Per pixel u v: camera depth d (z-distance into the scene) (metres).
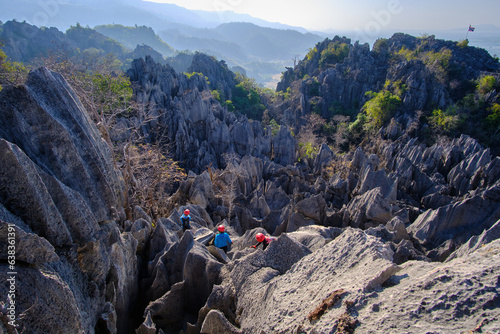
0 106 8.12
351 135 90.19
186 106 62.53
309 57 149.62
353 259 8.31
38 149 8.59
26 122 8.33
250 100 125.25
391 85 96.81
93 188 9.79
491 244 6.76
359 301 6.37
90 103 25.25
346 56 132.00
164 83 79.19
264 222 28.98
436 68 100.81
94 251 9.27
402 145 66.31
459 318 5.16
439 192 39.78
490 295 5.30
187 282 12.25
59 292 7.17
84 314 8.52
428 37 131.00
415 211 33.00
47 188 8.11
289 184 42.41
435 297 5.66
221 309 10.53
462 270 6.05
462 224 24.31
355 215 27.09
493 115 79.62
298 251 10.64
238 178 39.06
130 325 12.18
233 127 62.41
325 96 115.06
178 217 21.64
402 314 5.60
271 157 62.97
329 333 5.95
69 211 8.47
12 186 7.14
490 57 117.06
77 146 9.43
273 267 10.90
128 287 12.63
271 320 7.84
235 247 16.08
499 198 23.27
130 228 17.06
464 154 51.53
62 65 33.03
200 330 10.53
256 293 9.77
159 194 29.52
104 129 23.73
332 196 36.47
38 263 7.04
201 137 64.69
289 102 124.56
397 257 16.45
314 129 94.00
